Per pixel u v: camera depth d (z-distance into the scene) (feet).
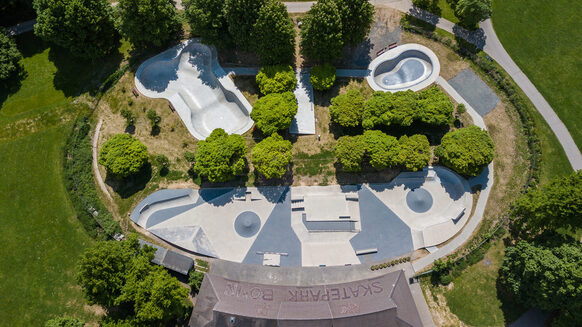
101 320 197.47
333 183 214.69
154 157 219.82
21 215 212.43
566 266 163.63
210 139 205.98
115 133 224.94
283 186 214.69
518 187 209.97
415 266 201.67
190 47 237.66
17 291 201.98
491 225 205.57
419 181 215.10
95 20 212.64
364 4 201.26
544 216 180.45
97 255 172.14
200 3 204.33
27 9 244.63
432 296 197.06
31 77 236.22
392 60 232.73
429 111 207.00
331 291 187.73
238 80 230.48
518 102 219.61
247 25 203.72
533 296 176.76
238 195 213.87
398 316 180.65
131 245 188.55
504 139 217.56
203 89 236.63
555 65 226.58
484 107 222.89
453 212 209.15
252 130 223.92
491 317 193.26
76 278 174.91
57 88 233.55
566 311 184.34
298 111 224.53
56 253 206.59
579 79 223.51
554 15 233.96
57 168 219.20
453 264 200.34
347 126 217.56
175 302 180.65
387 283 187.93
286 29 201.67
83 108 229.25
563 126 217.15
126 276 176.96
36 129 226.99
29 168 219.61
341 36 203.31
